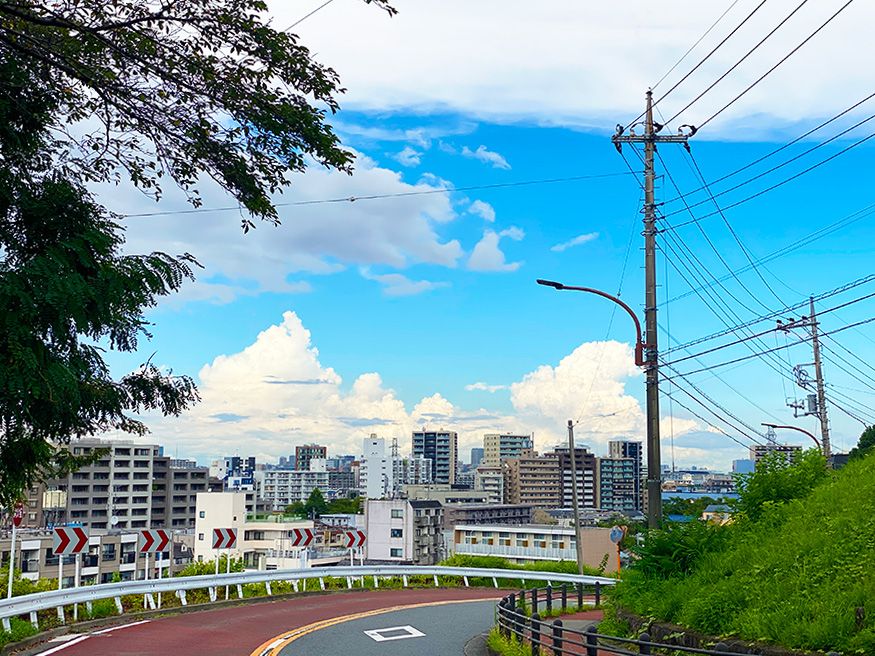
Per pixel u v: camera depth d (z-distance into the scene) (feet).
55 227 29.48
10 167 30.99
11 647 51.26
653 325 78.13
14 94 30.91
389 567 111.24
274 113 31.50
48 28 31.86
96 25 31.63
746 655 33.94
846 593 38.91
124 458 517.96
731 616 43.60
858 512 49.24
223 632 61.87
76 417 29.73
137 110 32.42
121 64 31.81
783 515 59.11
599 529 292.81
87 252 28.17
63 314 26.00
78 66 31.63
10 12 30.30
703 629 44.78
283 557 381.81
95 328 28.91
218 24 30.94
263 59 31.78
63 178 31.73
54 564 323.98
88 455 33.12
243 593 88.48
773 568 47.19
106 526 507.71
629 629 55.16
